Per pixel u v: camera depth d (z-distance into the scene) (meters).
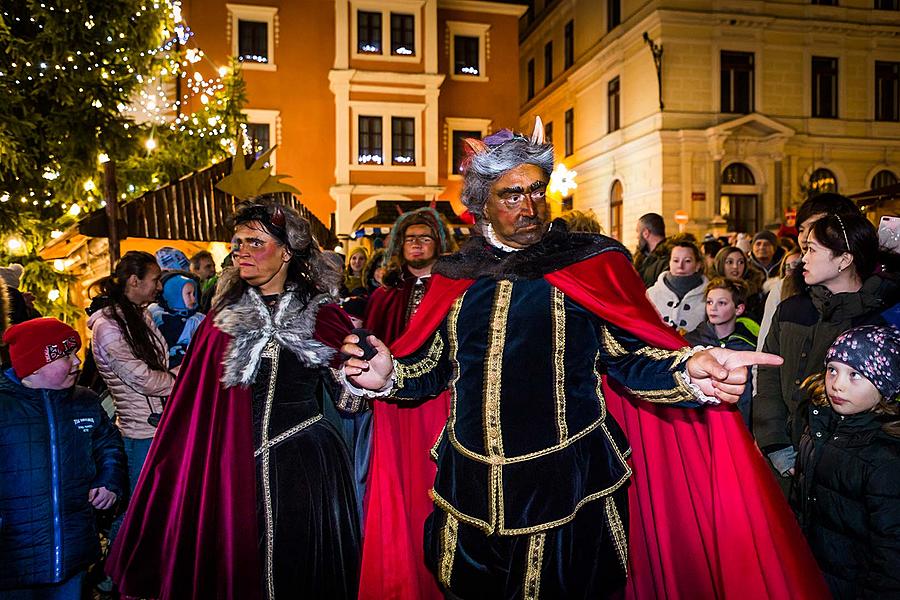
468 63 23.20
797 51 21.83
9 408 2.80
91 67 9.59
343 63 21.27
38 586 2.83
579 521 2.09
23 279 8.46
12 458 2.78
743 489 2.23
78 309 8.82
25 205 9.30
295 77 21.23
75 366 2.96
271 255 2.63
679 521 2.40
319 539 2.55
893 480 2.26
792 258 4.31
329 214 21.52
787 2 21.66
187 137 12.16
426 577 2.54
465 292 2.26
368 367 2.18
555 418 2.07
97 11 9.70
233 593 2.45
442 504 2.16
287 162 21.20
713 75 21.28
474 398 2.13
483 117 23.11
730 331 4.39
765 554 2.20
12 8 9.27
